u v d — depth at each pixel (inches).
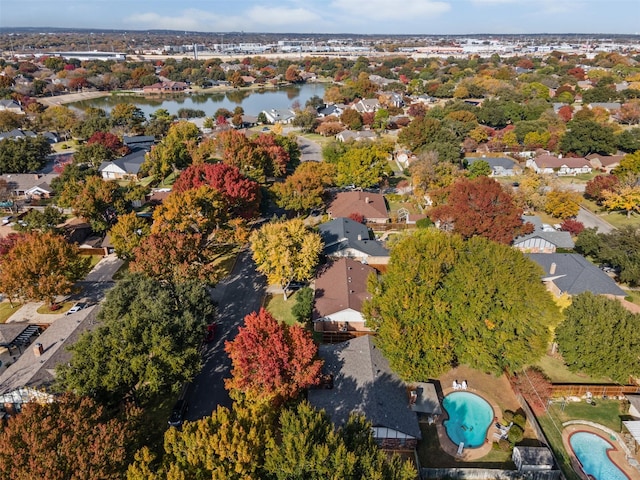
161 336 1572.3
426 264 1768.0
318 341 2121.1
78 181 3959.2
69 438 1146.0
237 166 3646.7
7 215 3708.2
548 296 1704.0
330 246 2876.5
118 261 2933.1
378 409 1563.7
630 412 1737.2
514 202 3435.0
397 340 1658.5
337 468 1059.9
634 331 1765.5
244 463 1095.6
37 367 1692.9
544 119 6043.3
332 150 4574.3
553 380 1899.6
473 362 1731.1
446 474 1475.1
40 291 2224.4
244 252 3016.7
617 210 3757.4
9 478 1081.4
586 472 1503.4
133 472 1083.9
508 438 1605.6
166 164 4534.9
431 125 5024.6
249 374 1509.6
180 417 1667.1
